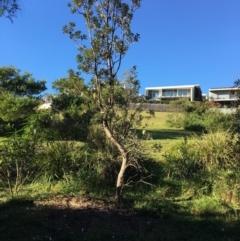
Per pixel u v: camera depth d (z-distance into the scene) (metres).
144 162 8.12
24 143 7.83
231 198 6.85
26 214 5.61
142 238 5.02
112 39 5.92
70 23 5.92
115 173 7.70
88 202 6.36
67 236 4.97
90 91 6.20
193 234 5.35
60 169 7.95
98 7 5.93
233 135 8.98
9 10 6.16
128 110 6.58
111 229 5.29
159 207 6.44
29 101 16.20
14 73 24.77
